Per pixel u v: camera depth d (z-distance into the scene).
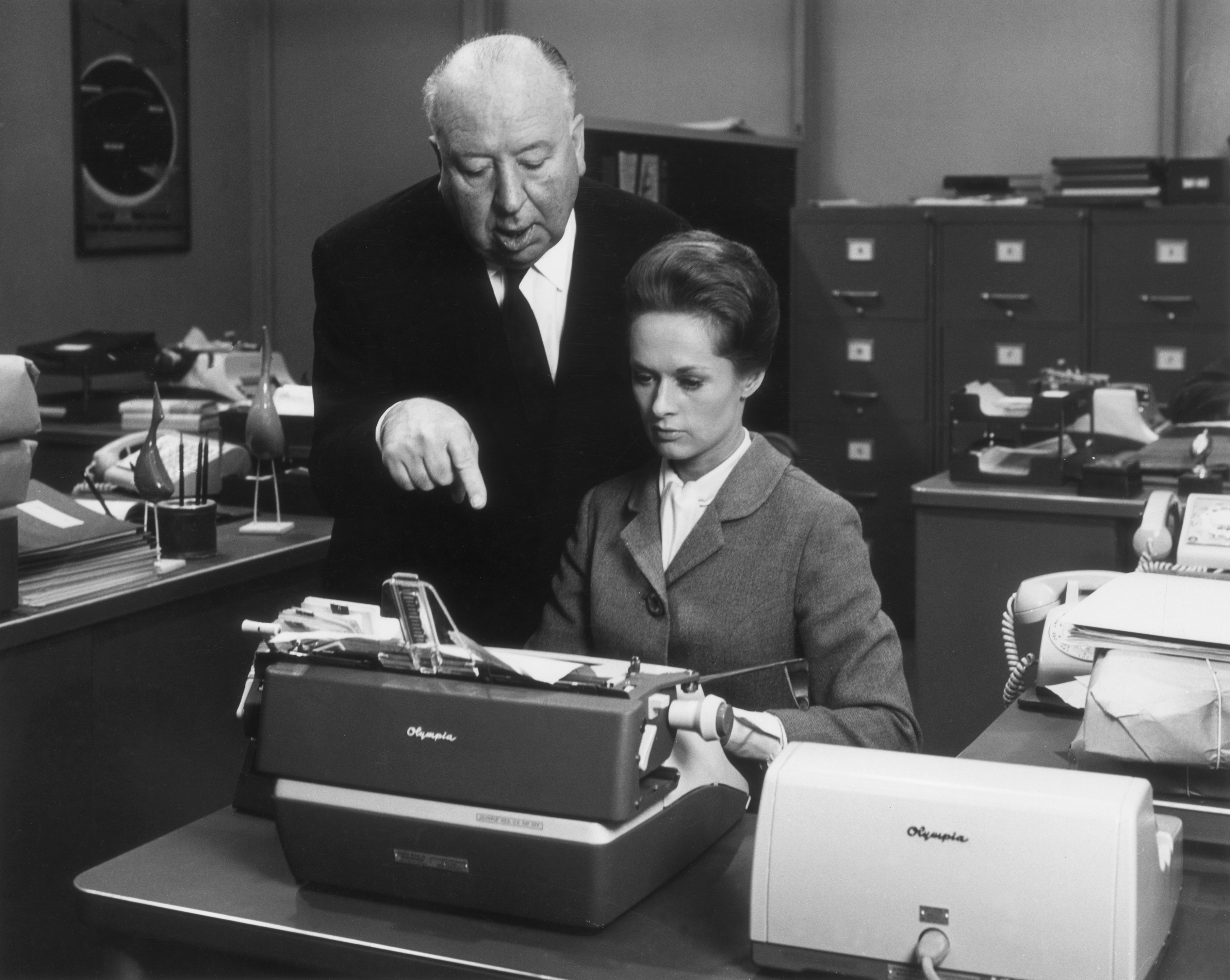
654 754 1.19
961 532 3.45
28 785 2.30
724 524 1.55
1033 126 5.41
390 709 1.19
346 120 6.25
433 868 1.18
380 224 1.93
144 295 5.79
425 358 1.93
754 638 1.54
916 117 5.57
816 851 1.09
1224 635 1.44
